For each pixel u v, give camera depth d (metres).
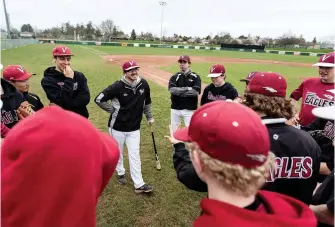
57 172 0.78
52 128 0.81
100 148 0.91
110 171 1.06
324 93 3.72
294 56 43.12
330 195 1.67
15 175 0.79
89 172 0.83
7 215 0.82
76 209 0.80
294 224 0.99
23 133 0.81
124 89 3.72
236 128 0.99
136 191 3.85
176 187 4.04
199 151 1.07
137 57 29.50
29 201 0.79
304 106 3.91
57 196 0.79
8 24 34.47
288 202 1.18
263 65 25.61
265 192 1.21
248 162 0.98
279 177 1.68
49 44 50.16
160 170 4.54
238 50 53.72
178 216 3.40
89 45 52.28
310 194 1.76
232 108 1.08
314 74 19.33
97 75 14.41
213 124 1.03
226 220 0.94
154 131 6.31
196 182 1.69
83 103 3.68
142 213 3.44
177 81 5.24
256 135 0.99
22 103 2.86
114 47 47.72
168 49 48.81
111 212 3.43
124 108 3.76
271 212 1.07
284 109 1.74
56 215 0.79
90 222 0.84
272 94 1.75
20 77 3.41
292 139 1.69
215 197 1.07
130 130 3.86
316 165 1.73
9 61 18.80
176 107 5.30
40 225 0.79
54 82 3.55
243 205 1.05
